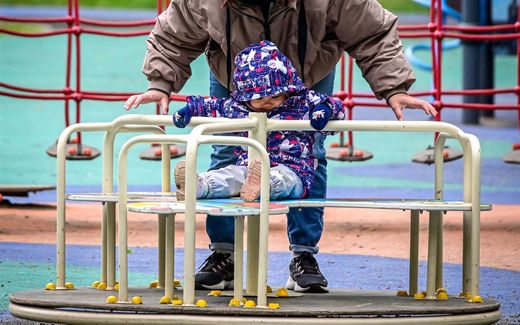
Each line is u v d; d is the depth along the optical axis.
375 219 15.08
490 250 12.76
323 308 7.45
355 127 8.00
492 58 28.30
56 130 25.84
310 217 8.95
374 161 21.84
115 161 21.33
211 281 8.81
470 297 8.02
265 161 7.29
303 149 8.40
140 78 36.00
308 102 8.37
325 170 9.15
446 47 26.73
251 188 7.73
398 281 11.01
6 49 47.41
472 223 7.90
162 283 8.94
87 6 70.88
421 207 7.68
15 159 21.41
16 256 12.20
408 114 29.20
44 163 21.03
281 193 8.10
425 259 12.38
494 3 31.16
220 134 9.02
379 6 8.71
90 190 17.64
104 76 36.62
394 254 12.66
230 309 7.29
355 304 7.76
